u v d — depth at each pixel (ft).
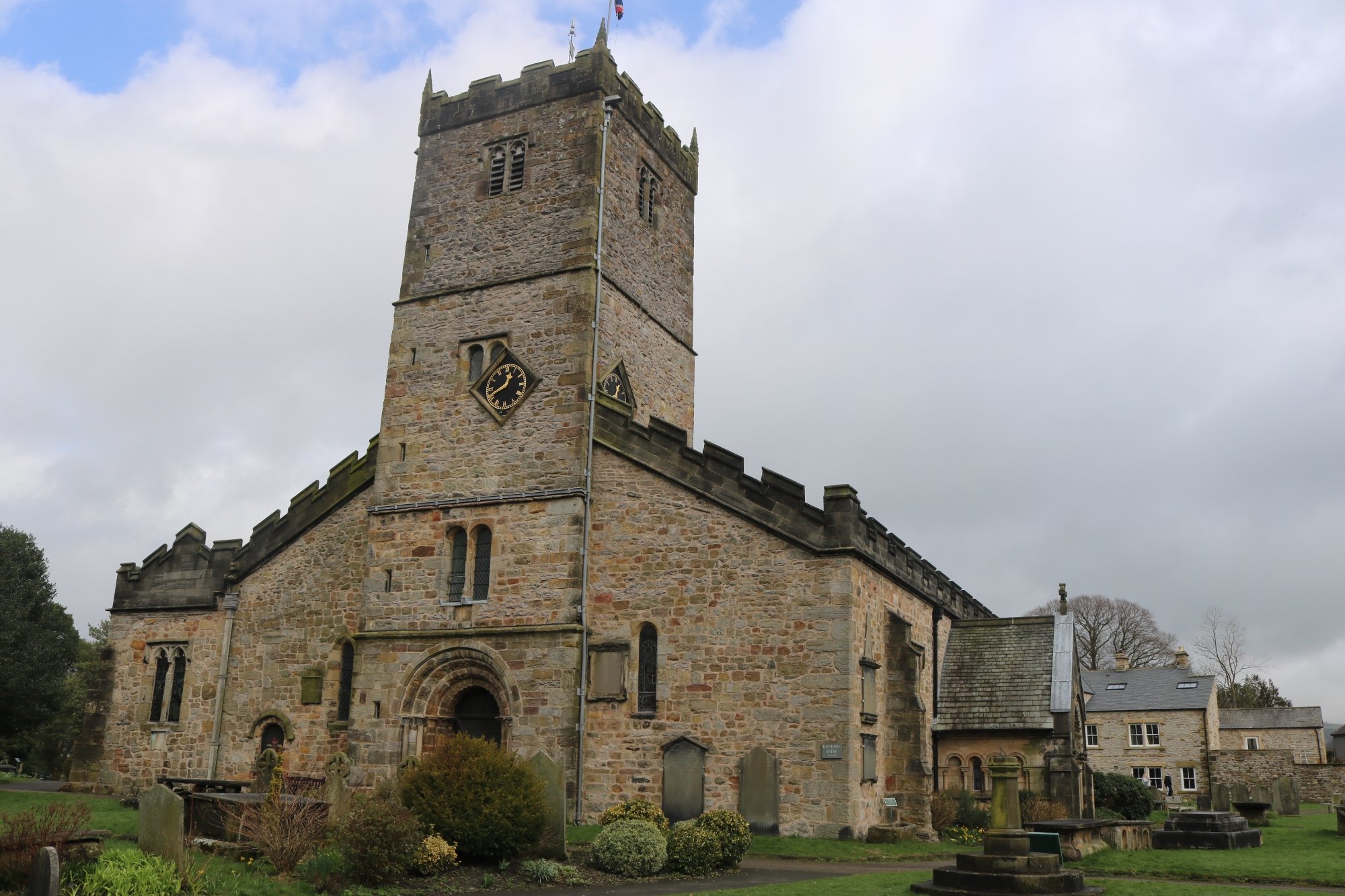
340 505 115.44
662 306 124.16
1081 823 86.28
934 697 115.96
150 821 57.98
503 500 104.17
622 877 71.92
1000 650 119.55
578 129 112.78
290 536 117.08
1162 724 223.71
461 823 69.82
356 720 104.68
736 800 90.79
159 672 121.19
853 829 88.02
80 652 232.32
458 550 106.32
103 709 121.80
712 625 94.99
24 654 128.06
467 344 111.24
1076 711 118.32
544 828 74.13
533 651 98.78
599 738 96.22
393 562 107.65
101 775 119.44
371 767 102.63
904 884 65.46
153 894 51.11
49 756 214.28
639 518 99.81
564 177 111.86
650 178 124.26
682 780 92.63
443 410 110.22
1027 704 111.45
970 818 104.17
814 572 92.68
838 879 68.33
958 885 62.03
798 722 90.43
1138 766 223.71
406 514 108.47
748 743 91.61
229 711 115.55
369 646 106.11
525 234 111.96
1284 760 209.87
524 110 116.16
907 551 110.42
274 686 114.01
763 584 94.12
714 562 96.17
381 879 63.87
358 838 63.93
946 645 122.83
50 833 53.72
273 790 70.59
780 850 83.97
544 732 96.73
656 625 97.04
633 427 102.12
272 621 116.16
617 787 94.63
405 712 102.78
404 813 67.00
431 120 121.29
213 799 75.51
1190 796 216.95
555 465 102.99
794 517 94.27
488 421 107.55
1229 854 87.66
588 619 99.09
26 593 137.18
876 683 97.25
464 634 101.71
